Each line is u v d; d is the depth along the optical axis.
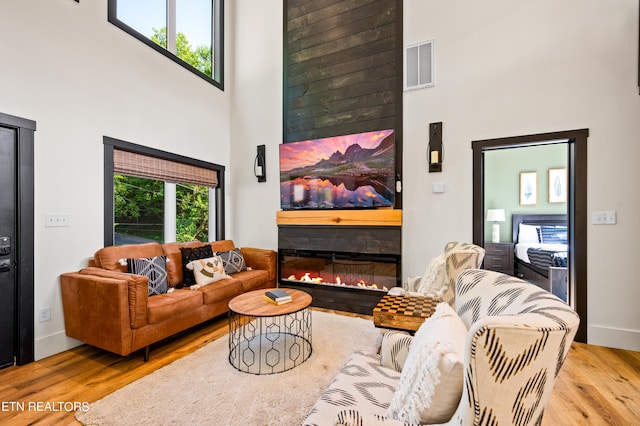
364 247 3.66
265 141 4.43
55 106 2.64
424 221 3.43
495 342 0.67
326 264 3.94
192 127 4.07
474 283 1.27
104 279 2.37
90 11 2.93
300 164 4.04
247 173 4.57
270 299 2.51
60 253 2.64
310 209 3.98
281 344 2.68
